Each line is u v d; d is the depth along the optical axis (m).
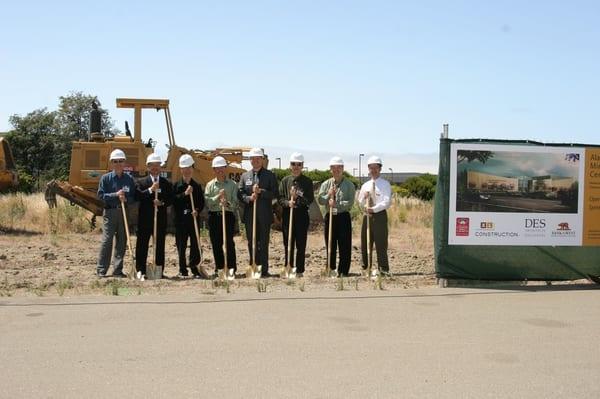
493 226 10.30
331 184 11.78
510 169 10.28
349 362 6.23
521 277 10.39
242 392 5.41
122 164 11.33
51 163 60.44
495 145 10.25
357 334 7.22
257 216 11.55
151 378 5.73
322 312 8.27
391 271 12.70
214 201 11.55
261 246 11.65
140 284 10.30
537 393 5.46
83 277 11.18
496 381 5.74
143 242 11.46
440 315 8.17
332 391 5.45
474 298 9.29
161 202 11.35
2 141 22.48
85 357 6.32
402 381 5.71
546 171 10.35
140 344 6.76
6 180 22.31
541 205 10.36
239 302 8.85
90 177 20.41
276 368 6.03
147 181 11.49
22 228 20.11
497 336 7.21
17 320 7.73
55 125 61.59
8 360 6.21
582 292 9.85
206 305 8.62
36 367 6.01
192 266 11.53
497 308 8.62
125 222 11.10
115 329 7.36
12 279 10.84
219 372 5.90
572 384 5.68
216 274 11.66
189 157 11.55
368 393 5.42
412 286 10.32
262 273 11.65
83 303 8.72
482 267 10.32
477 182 10.24
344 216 11.68
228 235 11.62
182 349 6.59
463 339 7.07
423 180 45.41
